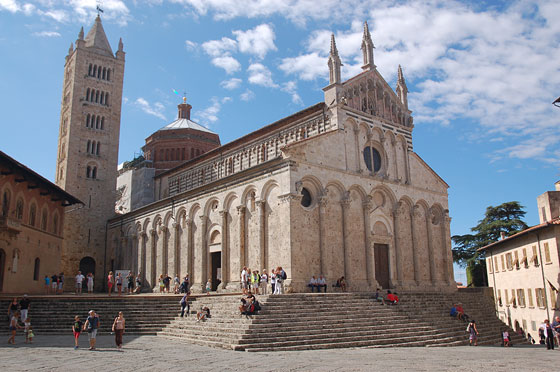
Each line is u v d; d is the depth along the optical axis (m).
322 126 51.25
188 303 37.00
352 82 52.59
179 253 59.72
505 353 28.72
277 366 19.83
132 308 38.62
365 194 50.06
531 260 53.28
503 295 64.19
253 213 47.69
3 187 45.59
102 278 76.56
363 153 51.84
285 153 44.06
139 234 68.81
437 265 56.66
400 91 59.38
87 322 25.91
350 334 31.08
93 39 84.25
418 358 23.70
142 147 95.19
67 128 79.44
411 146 57.81
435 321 38.16
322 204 45.31
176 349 26.09
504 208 77.75
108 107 82.44
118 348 26.28
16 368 18.73
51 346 27.03
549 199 52.50
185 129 89.75
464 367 20.33
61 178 79.00
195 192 57.34
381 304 38.59
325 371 18.45
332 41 52.12
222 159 67.00
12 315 29.67
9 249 46.72
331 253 45.66
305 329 30.41
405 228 54.12
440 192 59.50
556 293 47.56
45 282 53.41
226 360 21.70
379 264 50.22
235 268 48.88
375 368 19.42
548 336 35.62
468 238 78.81
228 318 32.03
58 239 60.16
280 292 39.69
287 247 42.34
